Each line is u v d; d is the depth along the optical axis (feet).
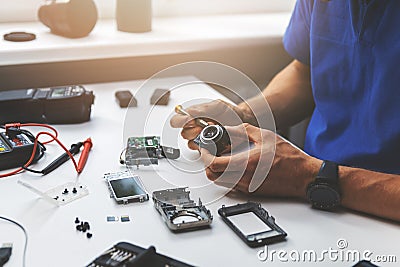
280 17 5.66
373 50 3.34
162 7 5.30
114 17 5.17
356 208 2.71
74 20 4.37
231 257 2.31
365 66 3.41
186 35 4.75
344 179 2.73
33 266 2.19
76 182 2.87
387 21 3.25
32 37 4.37
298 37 4.08
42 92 3.69
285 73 4.33
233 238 2.45
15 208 2.61
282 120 4.08
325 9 3.60
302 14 3.98
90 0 4.41
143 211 2.64
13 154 3.01
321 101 3.79
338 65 3.59
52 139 3.35
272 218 2.58
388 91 3.29
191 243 2.39
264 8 5.78
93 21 4.47
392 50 3.25
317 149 3.79
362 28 3.34
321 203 2.71
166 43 4.57
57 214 2.57
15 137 3.20
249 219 2.57
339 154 3.59
